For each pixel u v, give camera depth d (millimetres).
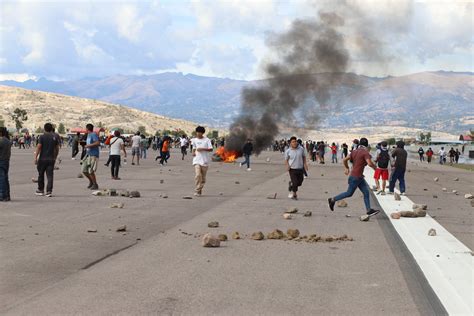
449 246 9703
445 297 6469
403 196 19109
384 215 13906
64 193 17266
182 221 12172
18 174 24594
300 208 15070
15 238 9688
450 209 15594
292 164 17312
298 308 5918
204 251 8891
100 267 7645
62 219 11961
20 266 7617
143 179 23688
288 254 8781
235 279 7090
